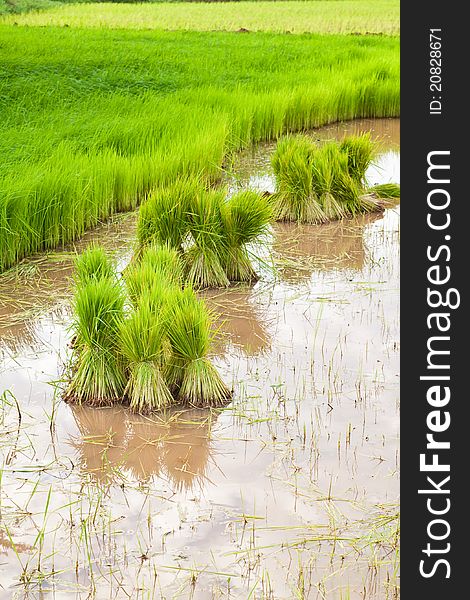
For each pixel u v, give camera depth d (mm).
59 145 10852
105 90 16438
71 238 9344
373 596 3963
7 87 15617
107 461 5145
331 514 4586
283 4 45406
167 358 5977
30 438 5395
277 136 15422
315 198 10492
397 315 7418
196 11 40406
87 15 36375
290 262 8828
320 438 5402
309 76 18766
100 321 5824
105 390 5859
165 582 4047
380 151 14453
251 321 7258
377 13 40844
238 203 8117
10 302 7590
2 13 35562
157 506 4672
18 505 4660
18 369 6332
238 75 18922
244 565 4172
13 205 8477
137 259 8227
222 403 5859
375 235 9883
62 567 4152
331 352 6652
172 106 14398
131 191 10570
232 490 4832
